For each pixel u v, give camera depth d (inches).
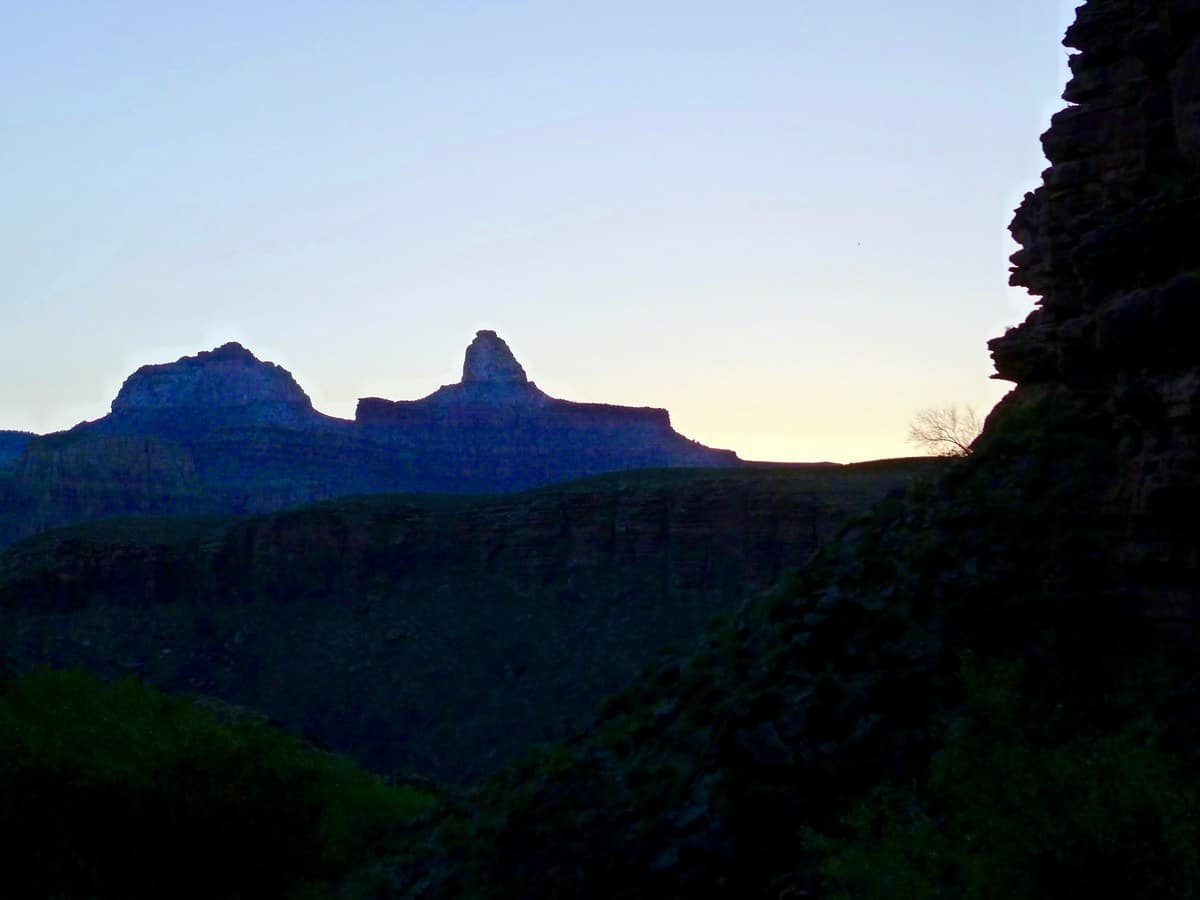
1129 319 1047.0
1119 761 812.0
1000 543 1203.9
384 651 7485.2
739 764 1153.4
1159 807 751.7
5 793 1342.3
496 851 1320.1
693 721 1279.5
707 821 1127.0
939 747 1052.5
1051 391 1350.9
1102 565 1113.4
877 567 1277.1
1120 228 1109.7
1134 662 1029.8
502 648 7229.3
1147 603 1058.7
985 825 813.2
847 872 900.6
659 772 1235.9
